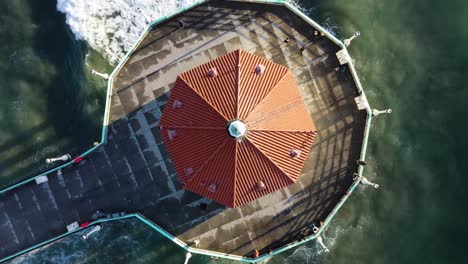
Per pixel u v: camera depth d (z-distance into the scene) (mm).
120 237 36094
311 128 27594
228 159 25219
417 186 34906
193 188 28359
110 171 34156
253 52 33281
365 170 34969
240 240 33594
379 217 35156
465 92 34812
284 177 27016
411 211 34906
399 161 35031
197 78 27344
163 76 33625
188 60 33531
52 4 36906
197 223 33719
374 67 35281
